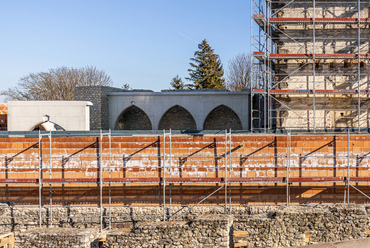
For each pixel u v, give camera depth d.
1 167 19.08
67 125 31.00
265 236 16.20
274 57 25.27
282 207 18.39
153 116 35.69
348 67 25.97
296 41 25.69
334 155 18.89
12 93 58.41
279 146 18.94
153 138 19.08
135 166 19.11
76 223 18.61
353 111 26.25
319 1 25.89
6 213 18.67
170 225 15.91
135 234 15.80
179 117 37.47
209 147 19.05
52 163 19.16
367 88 26.11
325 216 16.36
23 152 19.09
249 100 34.53
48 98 57.56
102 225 18.64
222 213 18.62
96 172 19.14
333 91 25.00
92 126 34.50
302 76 26.14
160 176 19.08
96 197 19.23
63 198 19.25
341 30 25.88
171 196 19.20
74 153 19.12
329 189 18.94
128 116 38.03
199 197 19.16
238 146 18.98
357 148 18.89
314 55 24.77
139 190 19.16
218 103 34.97
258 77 32.16
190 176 19.08
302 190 18.98
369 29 25.83
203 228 15.82
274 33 26.55
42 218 18.61
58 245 15.37
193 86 63.12
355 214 16.38
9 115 30.83
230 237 16.25
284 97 26.22
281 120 26.38
